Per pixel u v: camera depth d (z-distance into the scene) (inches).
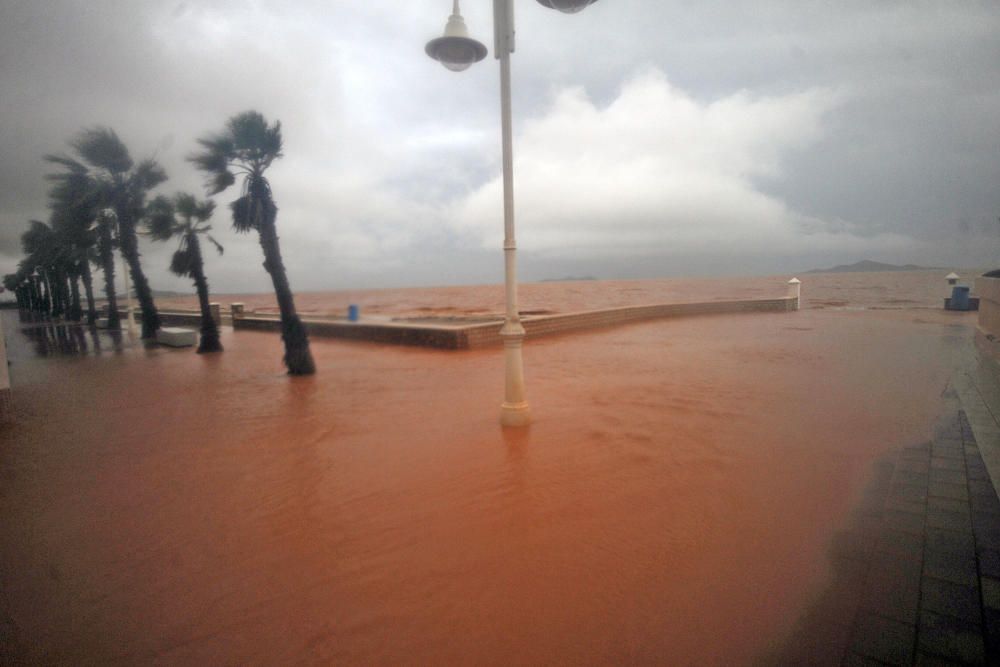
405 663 98.1
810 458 201.3
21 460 233.6
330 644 104.2
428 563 133.2
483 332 598.9
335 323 757.9
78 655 103.7
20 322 1593.3
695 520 152.7
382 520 158.9
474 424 265.1
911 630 102.0
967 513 150.9
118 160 808.9
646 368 405.4
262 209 444.5
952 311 841.5
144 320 887.1
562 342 582.2
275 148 441.7
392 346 641.6
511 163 246.7
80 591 126.5
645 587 120.3
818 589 117.6
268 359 589.6
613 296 3127.5
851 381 339.6
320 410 313.3
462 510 163.8
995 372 248.7
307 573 130.8
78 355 687.1
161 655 103.0
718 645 100.8
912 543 135.4
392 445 235.5
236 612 115.9
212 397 369.4
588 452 213.9
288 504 173.8
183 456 232.2
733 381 348.5
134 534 156.3
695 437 229.9
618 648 100.7
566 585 121.9
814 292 2581.2
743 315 864.3
